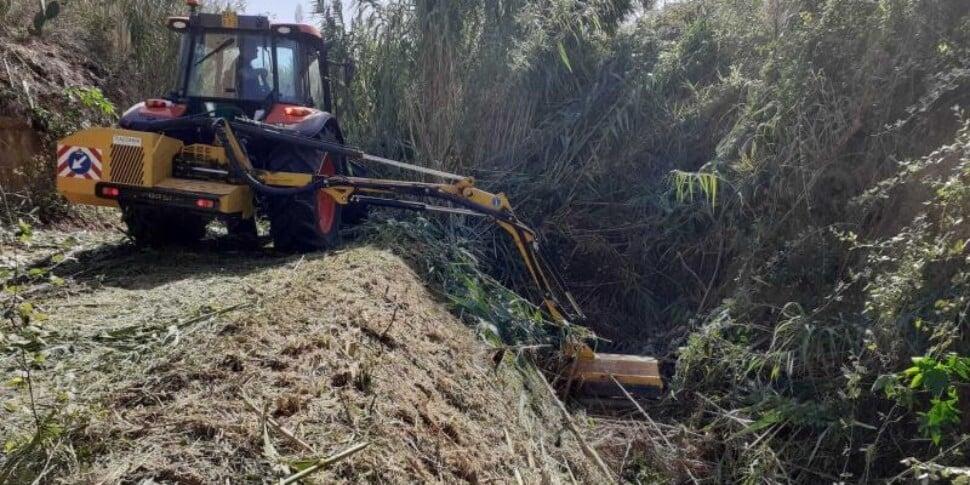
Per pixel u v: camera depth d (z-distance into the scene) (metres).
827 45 5.91
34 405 2.60
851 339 4.50
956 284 3.88
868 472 3.97
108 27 9.41
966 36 5.23
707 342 5.14
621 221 7.02
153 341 3.30
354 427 2.72
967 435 3.63
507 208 5.68
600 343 6.36
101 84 8.78
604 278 6.90
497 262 6.81
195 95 6.38
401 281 4.88
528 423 4.11
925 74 5.32
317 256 5.50
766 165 5.93
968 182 4.22
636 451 4.48
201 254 5.79
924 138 5.15
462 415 3.53
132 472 2.23
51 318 3.67
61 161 5.31
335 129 6.57
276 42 6.44
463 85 7.58
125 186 5.30
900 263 4.25
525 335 5.34
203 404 2.65
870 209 4.91
